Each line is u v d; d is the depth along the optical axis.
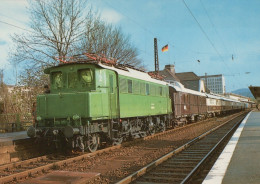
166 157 10.13
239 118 36.72
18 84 24.59
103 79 12.38
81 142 11.22
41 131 11.50
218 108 46.81
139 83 15.91
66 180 7.22
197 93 34.09
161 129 20.50
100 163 9.86
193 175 7.79
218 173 6.51
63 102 11.62
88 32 26.38
